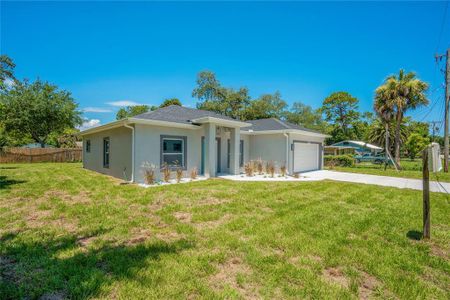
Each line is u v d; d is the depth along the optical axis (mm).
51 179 10555
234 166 12984
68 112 22938
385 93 19250
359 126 44094
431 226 4793
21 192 7617
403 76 19234
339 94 43875
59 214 5289
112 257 3242
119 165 11266
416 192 8430
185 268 2977
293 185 9438
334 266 3137
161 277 2762
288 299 2424
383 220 5070
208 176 11664
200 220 4957
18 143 25609
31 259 3180
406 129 37562
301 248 3621
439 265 3201
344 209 5918
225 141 14039
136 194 7391
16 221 4793
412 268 3096
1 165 17938
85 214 5316
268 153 15133
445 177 13273
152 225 4645
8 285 2588
